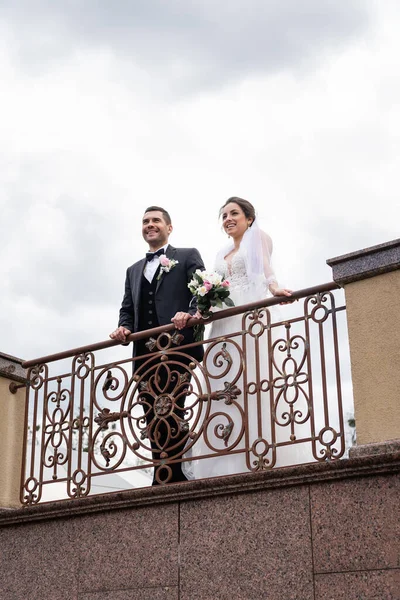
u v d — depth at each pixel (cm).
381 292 491
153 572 521
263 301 554
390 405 465
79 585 551
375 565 435
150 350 597
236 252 659
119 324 653
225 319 638
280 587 465
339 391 493
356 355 488
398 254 486
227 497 505
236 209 664
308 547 462
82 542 561
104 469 575
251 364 620
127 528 543
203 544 505
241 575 483
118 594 531
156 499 531
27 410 658
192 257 652
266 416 605
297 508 474
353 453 462
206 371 557
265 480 487
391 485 442
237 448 601
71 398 620
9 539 599
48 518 581
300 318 527
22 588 578
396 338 475
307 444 606
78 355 633
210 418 545
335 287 516
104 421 593
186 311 636
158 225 666
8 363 676
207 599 492
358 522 448
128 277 670
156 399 575
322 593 448
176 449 623
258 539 484
